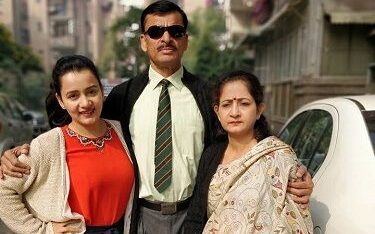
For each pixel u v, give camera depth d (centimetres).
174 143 209
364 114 212
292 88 1005
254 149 166
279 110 1131
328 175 195
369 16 837
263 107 180
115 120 212
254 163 164
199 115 215
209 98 216
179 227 215
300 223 158
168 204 210
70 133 181
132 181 195
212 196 174
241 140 180
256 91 175
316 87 901
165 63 211
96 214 182
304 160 246
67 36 4528
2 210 167
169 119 210
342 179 184
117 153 190
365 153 190
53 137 175
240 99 173
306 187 163
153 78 218
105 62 1609
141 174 209
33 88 2288
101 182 180
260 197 156
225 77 179
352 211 168
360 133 200
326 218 176
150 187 208
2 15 3900
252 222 154
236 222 156
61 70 176
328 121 235
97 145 184
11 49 2312
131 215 201
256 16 2011
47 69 3516
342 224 167
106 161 184
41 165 170
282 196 158
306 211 162
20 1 4162
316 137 243
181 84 219
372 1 866
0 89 1809
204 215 182
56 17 4509
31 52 2581
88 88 176
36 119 840
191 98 217
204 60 2156
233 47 2066
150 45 212
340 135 208
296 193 162
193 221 184
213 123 212
